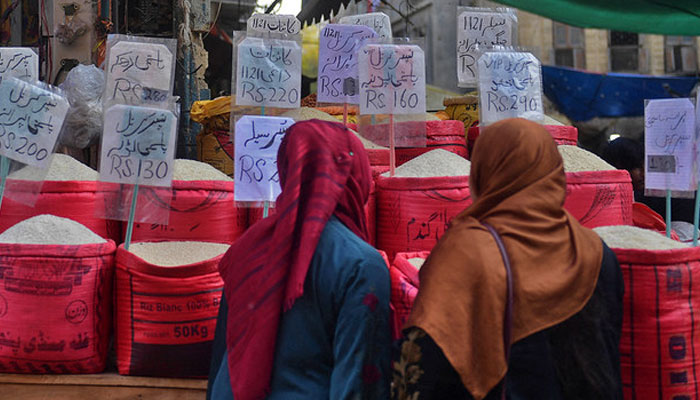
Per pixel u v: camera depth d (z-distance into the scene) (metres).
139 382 1.74
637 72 10.83
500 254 1.06
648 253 1.51
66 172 2.12
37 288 1.71
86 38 3.90
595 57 10.82
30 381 1.73
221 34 7.79
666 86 9.44
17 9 5.15
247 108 2.16
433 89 9.88
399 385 1.06
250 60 2.03
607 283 1.15
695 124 1.88
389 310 1.15
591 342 1.09
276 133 1.95
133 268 1.75
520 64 2.09
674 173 1.90
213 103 2.81
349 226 1.22
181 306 1.73
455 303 1.04
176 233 2.06
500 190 1.12
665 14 3.64
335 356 1.12
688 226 2.77
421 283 1.10
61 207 2.04
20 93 1.86
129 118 1.91
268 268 1.16
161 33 4.71
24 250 1.72
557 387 1.07
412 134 2.21
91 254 1.76
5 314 1.72
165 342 1.73
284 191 1.18
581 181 2.04
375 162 2.33
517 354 1.07
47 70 3.96
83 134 2.94
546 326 1.06
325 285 1.14
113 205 1.92
